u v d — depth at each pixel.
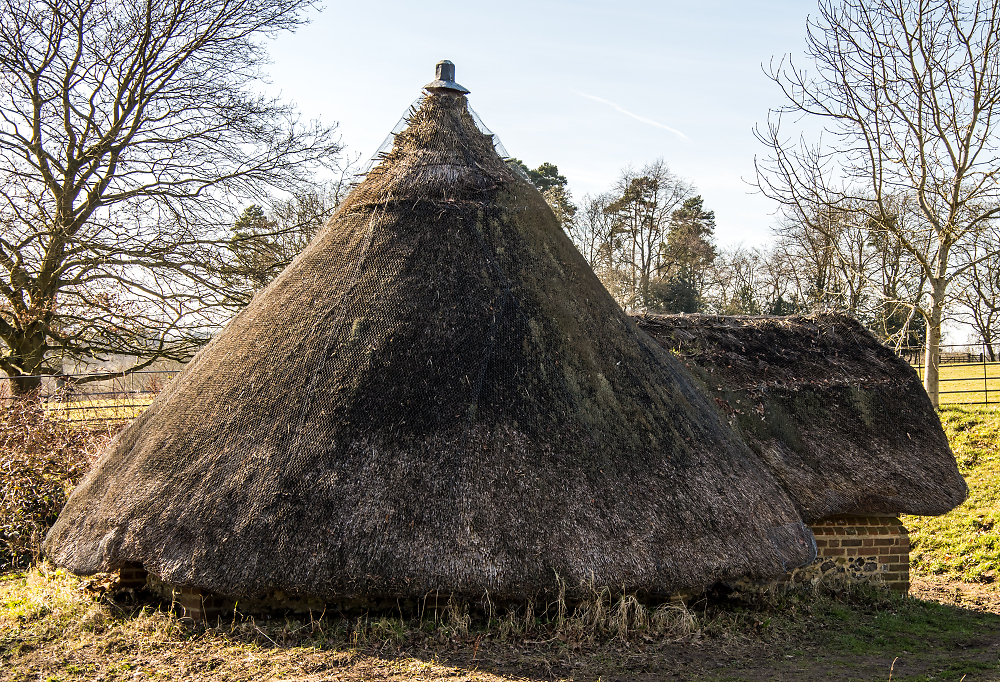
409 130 9.07
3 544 9.64
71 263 15.89
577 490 6.44
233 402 6.96
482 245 7.97
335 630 6.19
